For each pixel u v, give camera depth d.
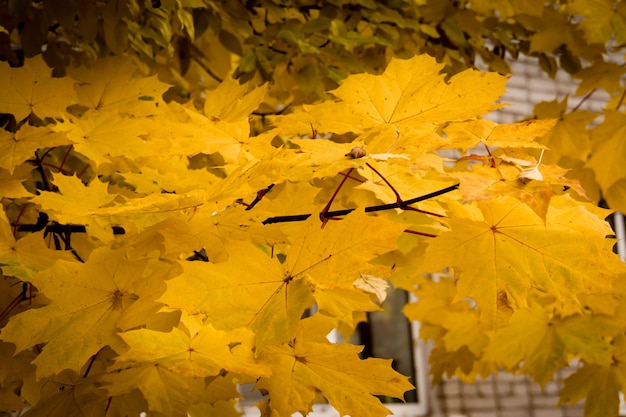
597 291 0.84
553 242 0.85
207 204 0.85
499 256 0.86
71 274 0.85
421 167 0.85
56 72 1.32
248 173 0.84
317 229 0.81
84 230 1.07
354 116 0.99
